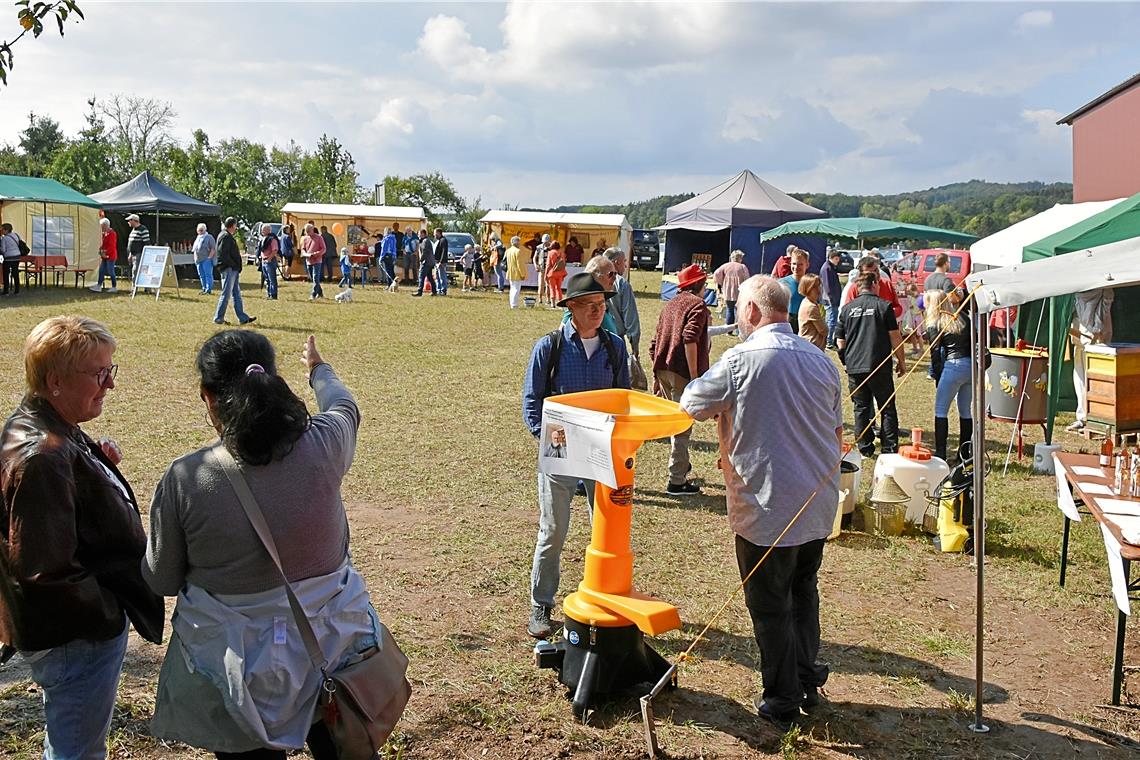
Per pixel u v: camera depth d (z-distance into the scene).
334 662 2.55
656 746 3.71
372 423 9.83
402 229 30.64
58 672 2.60
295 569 2.50
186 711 2.45
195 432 8.83
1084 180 17.41
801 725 3.95
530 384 4.68
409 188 86.94
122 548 2.67
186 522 2.43
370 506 6.97
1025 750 3.82
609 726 3.91
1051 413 8.79
